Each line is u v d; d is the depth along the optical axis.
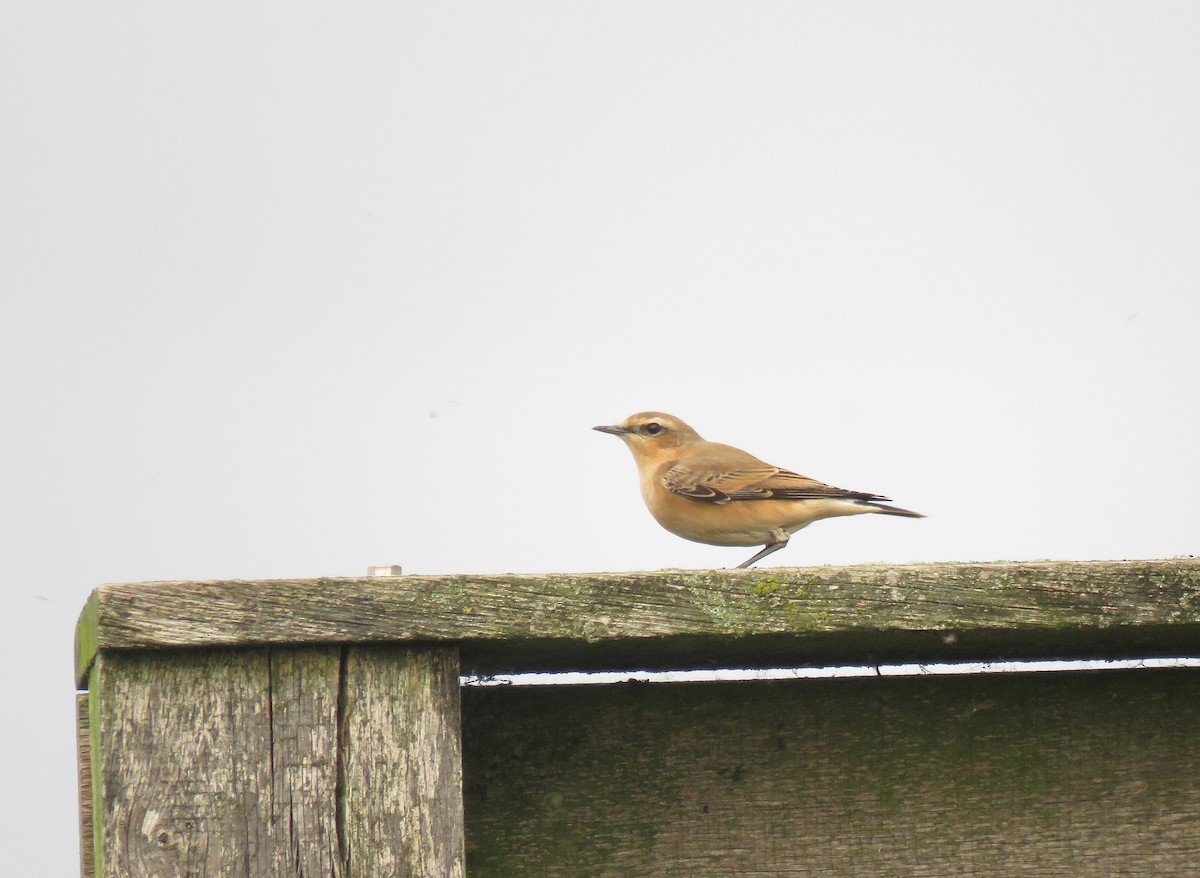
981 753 10.72
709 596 9.22
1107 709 10.84
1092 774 10.73
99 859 8.55
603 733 10.55
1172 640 10.25
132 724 8.56
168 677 8.65
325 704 8.75
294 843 8.58
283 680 8.73
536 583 9.03
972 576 9.40
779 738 10.65
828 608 9.29
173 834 8.49
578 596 9.07
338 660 8.80
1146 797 10.72
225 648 8.70
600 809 10.44
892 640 9.77
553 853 10.34
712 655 10.33
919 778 10.66
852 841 10.52
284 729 8.69
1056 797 10.68
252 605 8.69
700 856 10.42
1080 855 10.60
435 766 8.76
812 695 10.73
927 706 10.77
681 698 10.66
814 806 10.55
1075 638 9.97
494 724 10.51
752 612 9.24
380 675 8.84
